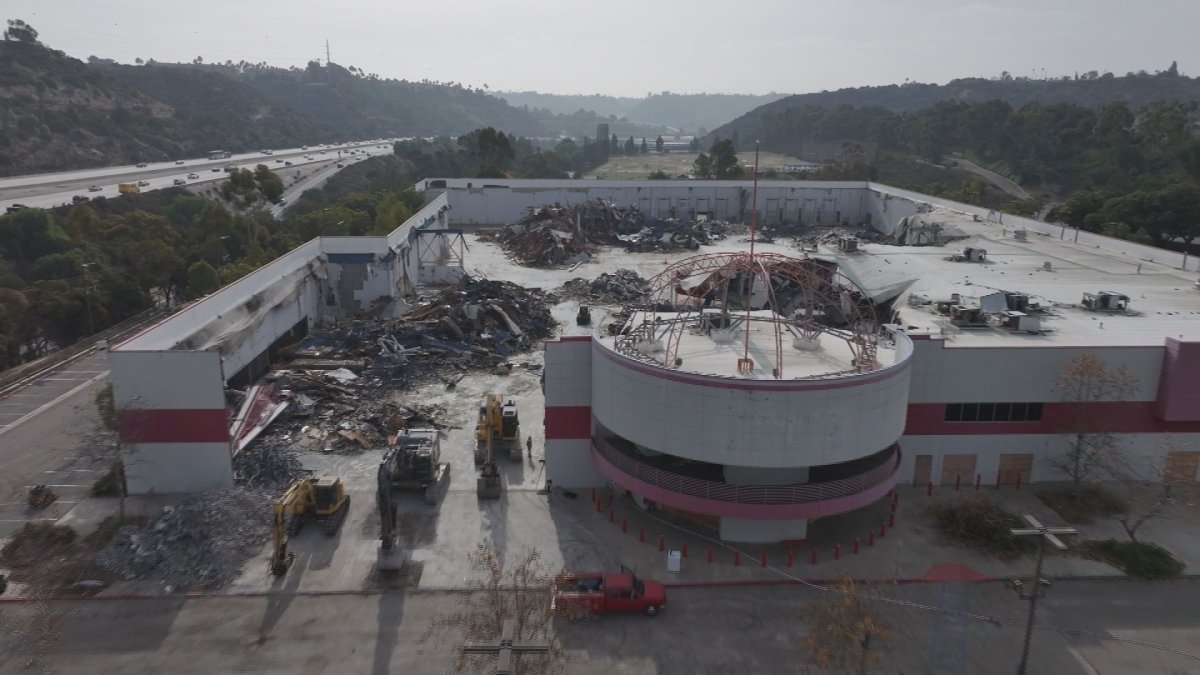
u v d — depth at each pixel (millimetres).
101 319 74312
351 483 41594
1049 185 174375
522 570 28844
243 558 34562
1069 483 42938
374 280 74625
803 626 30609
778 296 60375
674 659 28594
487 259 103812
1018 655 29141
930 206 105812
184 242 97250
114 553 34188
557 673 26594
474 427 49156
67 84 196750
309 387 52344
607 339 39531
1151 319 47750
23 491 40750
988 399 41625
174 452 39875
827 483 34500
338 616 30781
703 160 181500
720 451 33531
